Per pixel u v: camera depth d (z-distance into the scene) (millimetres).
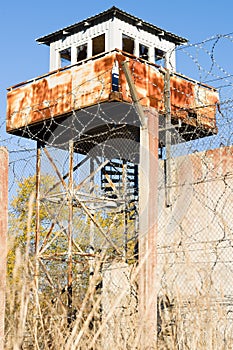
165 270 3902
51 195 11102
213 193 8211
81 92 12078
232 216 8062
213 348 3555
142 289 4512
